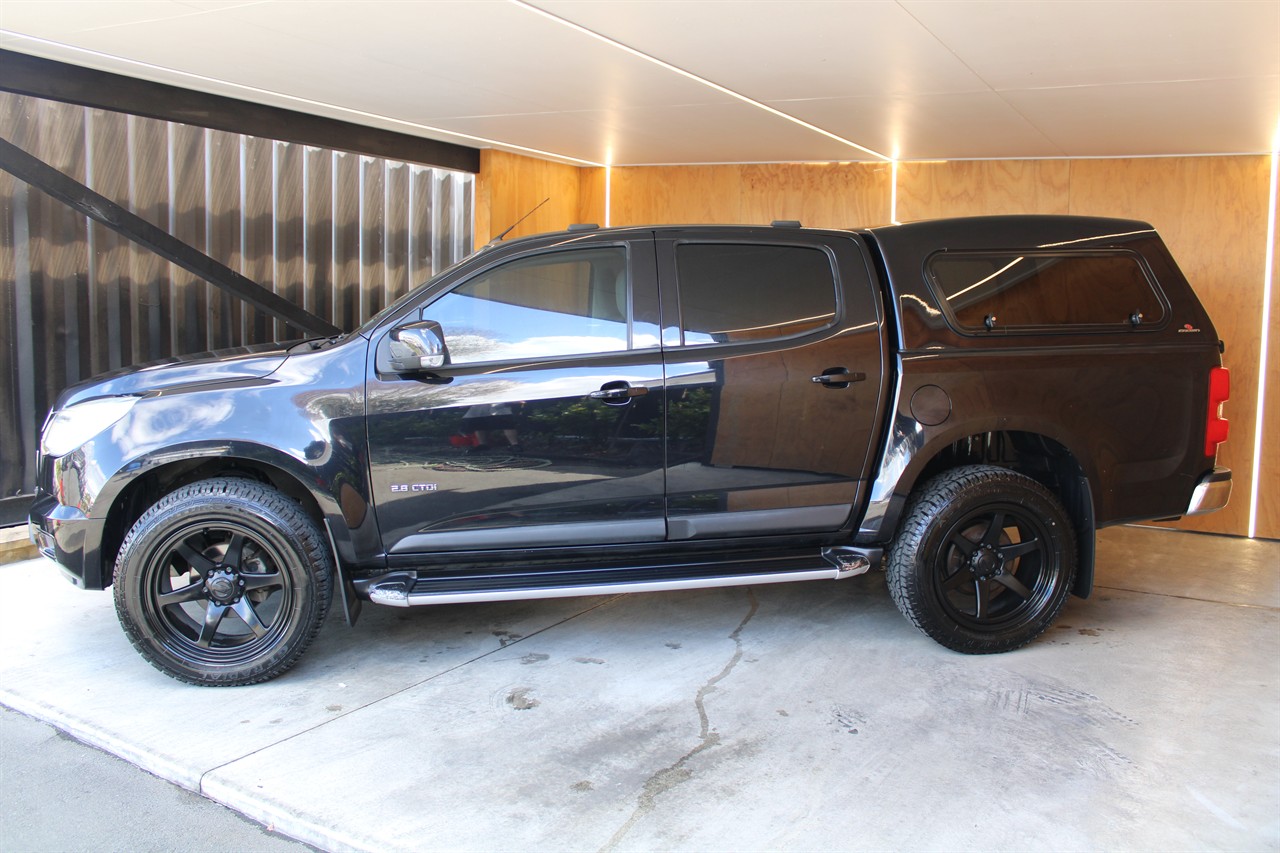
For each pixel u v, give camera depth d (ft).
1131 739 10.42
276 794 9.29
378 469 11.85
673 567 12.56
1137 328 13.25
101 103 15.80
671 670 12.51
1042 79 14.14
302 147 20.47
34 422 17.29
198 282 19.26
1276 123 16.40
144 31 13.21
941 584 12.64
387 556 12.16
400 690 11.90
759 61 13.82
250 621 11.93
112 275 18.02
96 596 15.52
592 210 25.11
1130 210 20.17
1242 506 19.88
